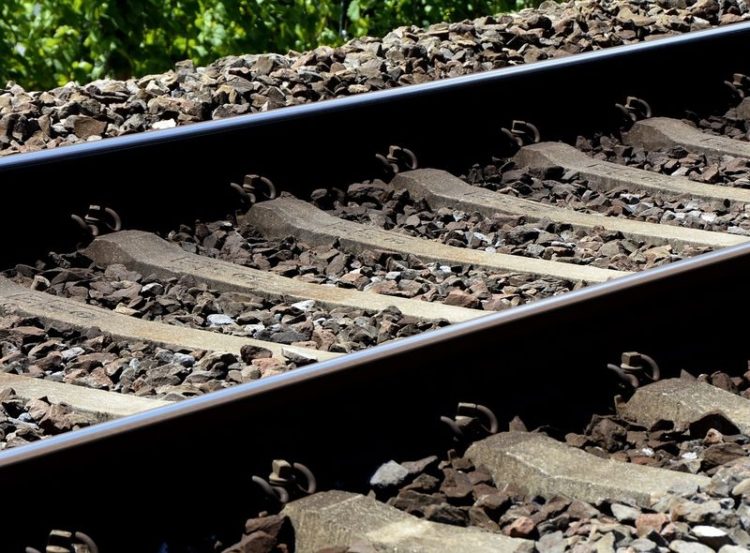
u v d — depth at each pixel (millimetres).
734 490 6566
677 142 13078
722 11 16406
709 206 11523
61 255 10094
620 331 8367
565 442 7527
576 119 13391
